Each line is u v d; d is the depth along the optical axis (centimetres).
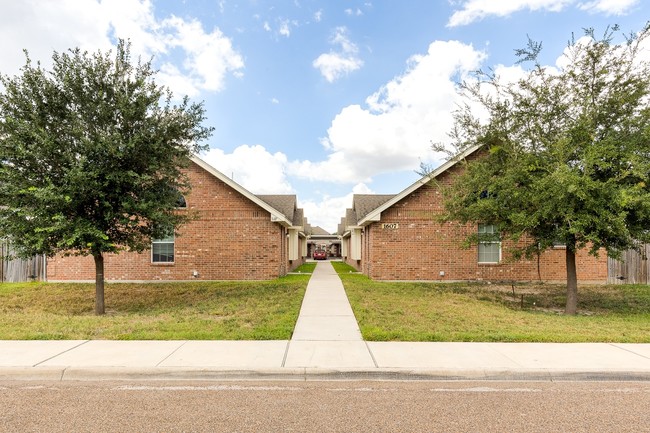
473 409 427
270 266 1606
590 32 951
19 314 931
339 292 1233
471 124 1116
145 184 1005
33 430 375
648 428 386
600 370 529
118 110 948
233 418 401
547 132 1007
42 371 519
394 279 1612
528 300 1195
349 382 509
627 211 888
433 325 786
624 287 1455
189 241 1596
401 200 1627
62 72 919
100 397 455
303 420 397
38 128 862
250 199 1605
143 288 1389
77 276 1580
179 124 1015
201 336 682
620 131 941
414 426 386
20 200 903
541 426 388
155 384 498
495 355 591
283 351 605
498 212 1048
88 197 929
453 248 1616
